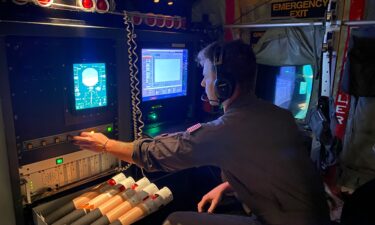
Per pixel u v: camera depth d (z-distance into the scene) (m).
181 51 1.62
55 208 1.07
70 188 1.16
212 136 0.97
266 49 1.82
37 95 1.01
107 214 1.04
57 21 1.03
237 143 0.96
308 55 1.66
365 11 1.45
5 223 0.98
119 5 1.28
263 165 0.96
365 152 1.51
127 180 1.22
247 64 1.00
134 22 1.31
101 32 1.11
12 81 0.94
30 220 1.07
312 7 1.64
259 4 1.84
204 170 1.71
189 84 1.71
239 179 1.02
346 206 1.00
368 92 1.39
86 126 1.15
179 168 1.03
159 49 1.50
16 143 0.97
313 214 0.98
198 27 1.70
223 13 1.95
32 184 1.04
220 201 1.41
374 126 1.46
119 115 1.23
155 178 1.44
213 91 1.09
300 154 1.01
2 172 0.96
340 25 1.49
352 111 1.54
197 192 1.70
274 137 0.97
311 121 1.54
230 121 0.98
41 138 1.04
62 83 1.06
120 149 1.08
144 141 1.08
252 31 1.90
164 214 1.51
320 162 1.53
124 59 1.21
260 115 0.99
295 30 1.69
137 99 1.38
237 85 1.02
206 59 1.09
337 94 1.60
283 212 0.99
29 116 1.00
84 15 1.11
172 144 1.02
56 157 1.09
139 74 1.43
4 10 0.91
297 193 0.98
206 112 1.80
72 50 1.06
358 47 1.39
